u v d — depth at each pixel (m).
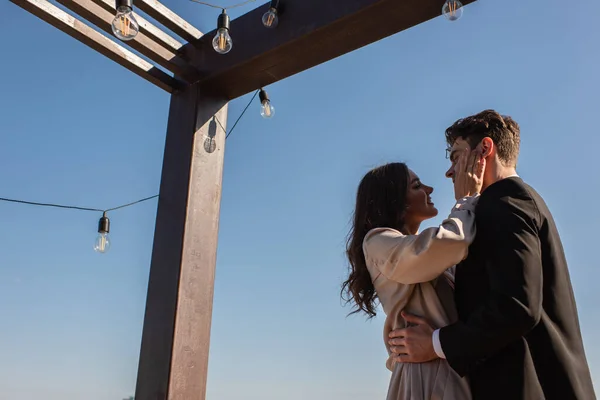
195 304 2.82
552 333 1.40
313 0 2.73
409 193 1.82
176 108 3.17
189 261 2.84
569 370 1.37
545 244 1.46
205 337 2.83
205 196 3.00
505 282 1.35
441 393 1.45
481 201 1.53
